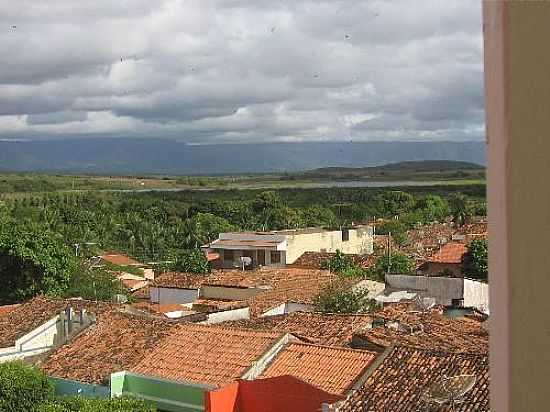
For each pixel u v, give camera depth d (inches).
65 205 3513.8
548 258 65.4
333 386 683.4
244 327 966.4
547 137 65.6
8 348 948.6
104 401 705.6
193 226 3196.4
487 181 71.9
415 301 1254.9
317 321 969.5
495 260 69.5
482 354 657.0
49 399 776.9
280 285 1435.8
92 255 2618.1
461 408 574.6
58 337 997.8
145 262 2778.1
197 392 748.6
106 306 1047.0
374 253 2206.0
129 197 4741.6
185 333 888.3
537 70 65.8
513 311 66.2
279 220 3440.0
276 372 749.9
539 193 65.8
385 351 698.2
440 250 2017.7
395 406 607.2
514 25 66.2
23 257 1461.6
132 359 849.5
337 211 3976.4
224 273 1659.7
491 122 70.0
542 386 65.2
